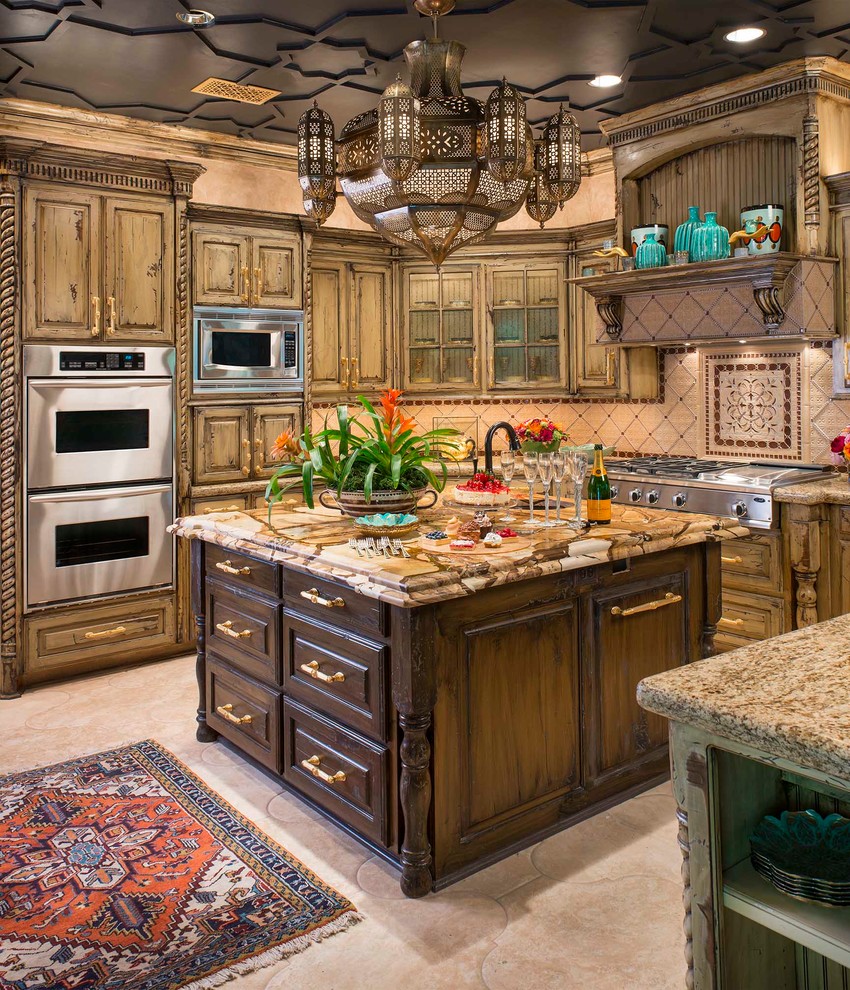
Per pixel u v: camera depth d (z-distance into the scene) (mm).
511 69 3990
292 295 5027
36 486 4129
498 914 2340
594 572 2803
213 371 4707
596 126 4945
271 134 4977
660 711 1322
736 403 4875
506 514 3258
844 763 1071
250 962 2145
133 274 4391
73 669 4367
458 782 2498
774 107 4168
